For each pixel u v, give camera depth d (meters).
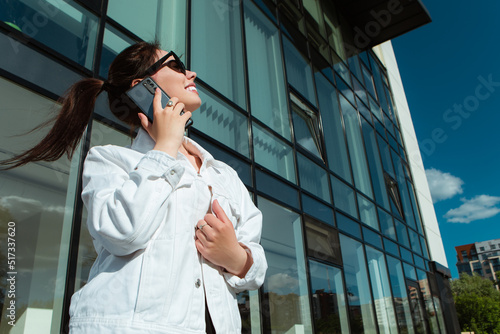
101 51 3.40
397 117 13.80
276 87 6.46
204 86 4.66
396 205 10.24
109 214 0.80
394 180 10.95
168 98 1.14
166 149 0.93
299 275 5.03
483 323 33.38
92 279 0.82
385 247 8.40
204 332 0.80
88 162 0.98
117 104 1.33
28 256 2.34
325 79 8.66
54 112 2.68
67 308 2.41
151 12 4.25
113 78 1.33
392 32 12.09
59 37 3.06
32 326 2.24
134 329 0.70
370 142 10.07
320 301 5.21
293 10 8.27
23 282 2.27
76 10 3.31
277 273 4.62
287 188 5.56
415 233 11.11
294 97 6.91
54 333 2.33
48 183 2.59
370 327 6.38
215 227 0.90
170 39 4.41
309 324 4.82
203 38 5.02
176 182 0.88
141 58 1.34
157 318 0.73
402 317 8.04
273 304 4.33
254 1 6.80
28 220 2.41
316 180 6.53
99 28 3.46
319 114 7.61
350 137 8.89
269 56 6.65
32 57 2.79
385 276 7.88
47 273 2.41
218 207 0.97
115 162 0.98
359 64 11.52
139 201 0.78
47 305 2.35
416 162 13.92
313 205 6.07
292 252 5.09
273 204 5.11
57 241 2.53
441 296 11.14
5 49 2.62
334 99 8.76
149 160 0.88
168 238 0.84
